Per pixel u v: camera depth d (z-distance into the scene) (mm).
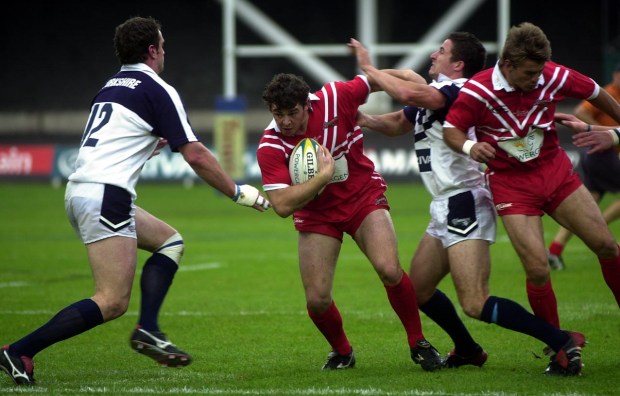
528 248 21969
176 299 36875
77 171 21906
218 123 85312
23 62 141750
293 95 21703
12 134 136750
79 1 142125
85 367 24750
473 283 22312
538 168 22312
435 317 23781
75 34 142125
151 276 22125
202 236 59906
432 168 23203
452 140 21906
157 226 22766
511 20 131375
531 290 22703
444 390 21031
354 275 43031
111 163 21641
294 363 25078
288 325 31172
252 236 59844
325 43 136125
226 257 49750
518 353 25891
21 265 47156
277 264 47000
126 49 22359
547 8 130500
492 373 23047
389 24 123250
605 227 22422
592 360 24438
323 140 22844
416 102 22734
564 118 23625
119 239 21578
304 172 22422
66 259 49469
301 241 23688
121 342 28562
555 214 22547
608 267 22875
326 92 23062
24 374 21484
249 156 101125
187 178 103438
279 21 137250
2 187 101188
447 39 23828
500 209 22375
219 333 29844
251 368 24453
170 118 21797
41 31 142250
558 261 42344
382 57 118562
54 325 21406
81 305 21422
